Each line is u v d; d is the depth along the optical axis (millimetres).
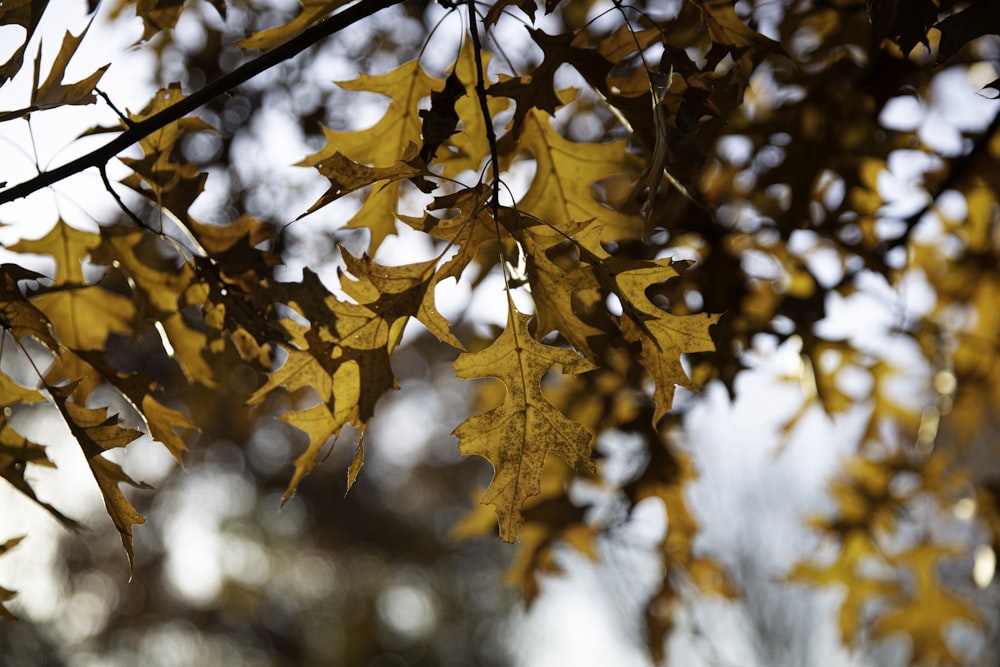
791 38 2637
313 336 1721
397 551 11203
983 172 3012
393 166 1620
